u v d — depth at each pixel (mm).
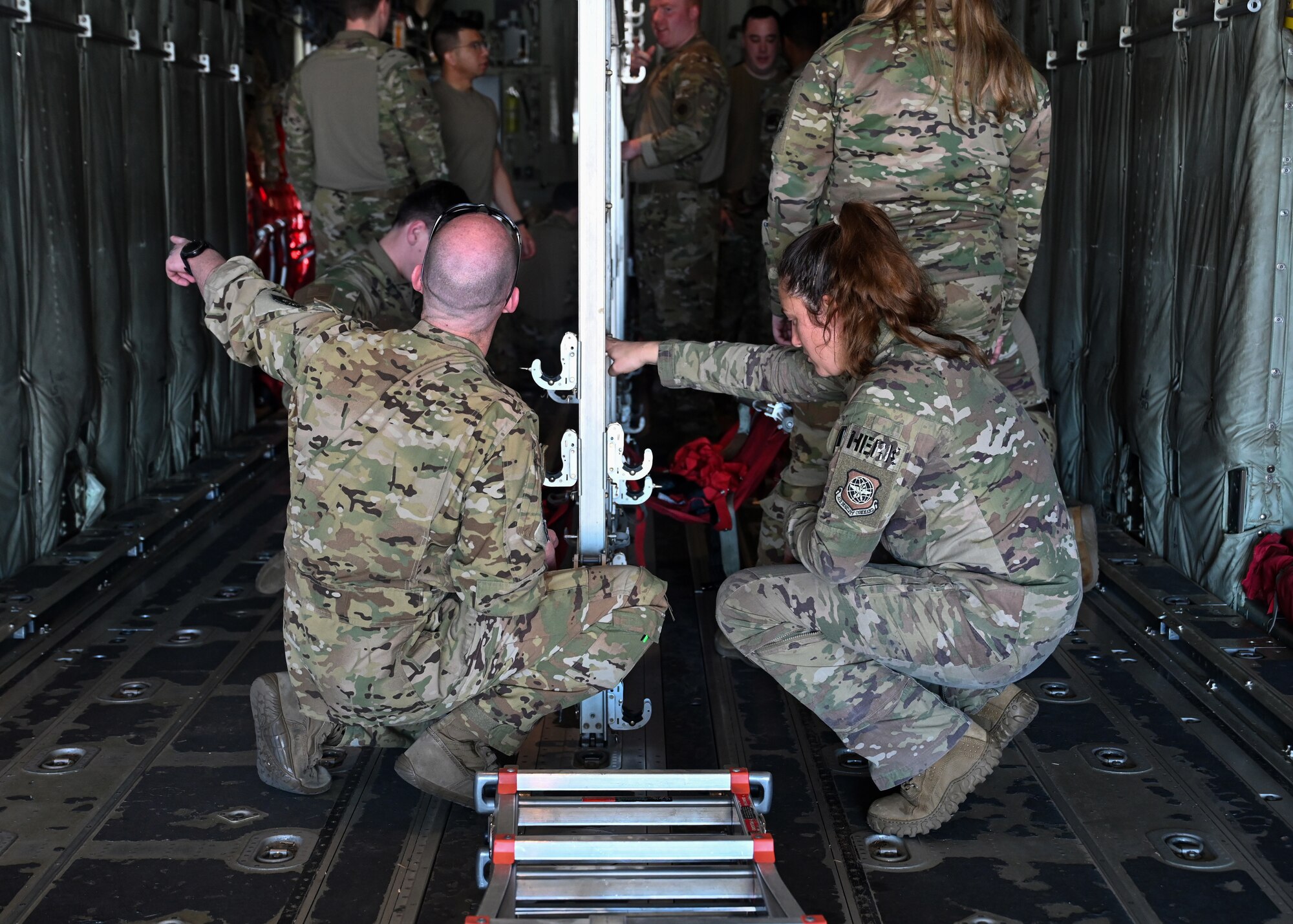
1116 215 4480
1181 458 3994
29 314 3951
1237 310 3639
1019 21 5539
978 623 2477
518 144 9156
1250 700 3223
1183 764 2939
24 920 2287
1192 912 2355
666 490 4047
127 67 4656
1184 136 3957
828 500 2428
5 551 3848
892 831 2611
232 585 4133
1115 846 2588
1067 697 3307
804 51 6582
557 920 1956
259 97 7086
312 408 2383
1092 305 4723
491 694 2623
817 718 3199
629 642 2596
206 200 5512
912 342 2441
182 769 2875
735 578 2668
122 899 2363
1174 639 3621
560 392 2838
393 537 2367
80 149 4262
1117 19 4445
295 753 2723
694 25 6254
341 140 5340
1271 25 3453
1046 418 3971
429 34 8828
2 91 3771
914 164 3055
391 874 2473
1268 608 3553
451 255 2398
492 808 2506
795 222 3287
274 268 7246
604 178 2641
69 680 3352
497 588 2428
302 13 7734
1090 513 3873
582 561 2828
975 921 2330
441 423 2336
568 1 8969
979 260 3080
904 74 3020
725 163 7039
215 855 2523
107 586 4047
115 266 4555
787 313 2541
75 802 2717
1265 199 3545
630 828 2564
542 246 7547
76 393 4230
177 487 5020
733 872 2158
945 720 2574
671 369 2881
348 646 2443
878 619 2527
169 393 5215
